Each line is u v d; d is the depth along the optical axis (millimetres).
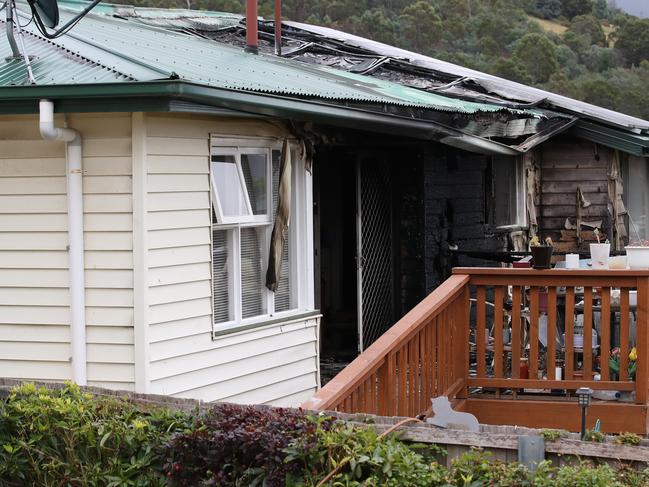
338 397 5758
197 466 5246
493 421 7996
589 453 4770
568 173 14203
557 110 13609
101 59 7555
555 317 7891
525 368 8398
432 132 10344
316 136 9578
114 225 7371
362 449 4809
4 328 7672
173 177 7582
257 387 8570
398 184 12031
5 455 5898
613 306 8875
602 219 14086
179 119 7613
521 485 4602
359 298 11641
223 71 8328
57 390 6059
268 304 8836
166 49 9219
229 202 8336
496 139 12805
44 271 7562
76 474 5699
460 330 8070
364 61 13828
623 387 7727
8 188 7613
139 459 5488
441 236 12125
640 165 14438
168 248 7543
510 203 13711
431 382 7441
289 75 9508
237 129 8273
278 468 4887
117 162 7344
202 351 7922
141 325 7328
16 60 7742
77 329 7438
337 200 12305
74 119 7410
